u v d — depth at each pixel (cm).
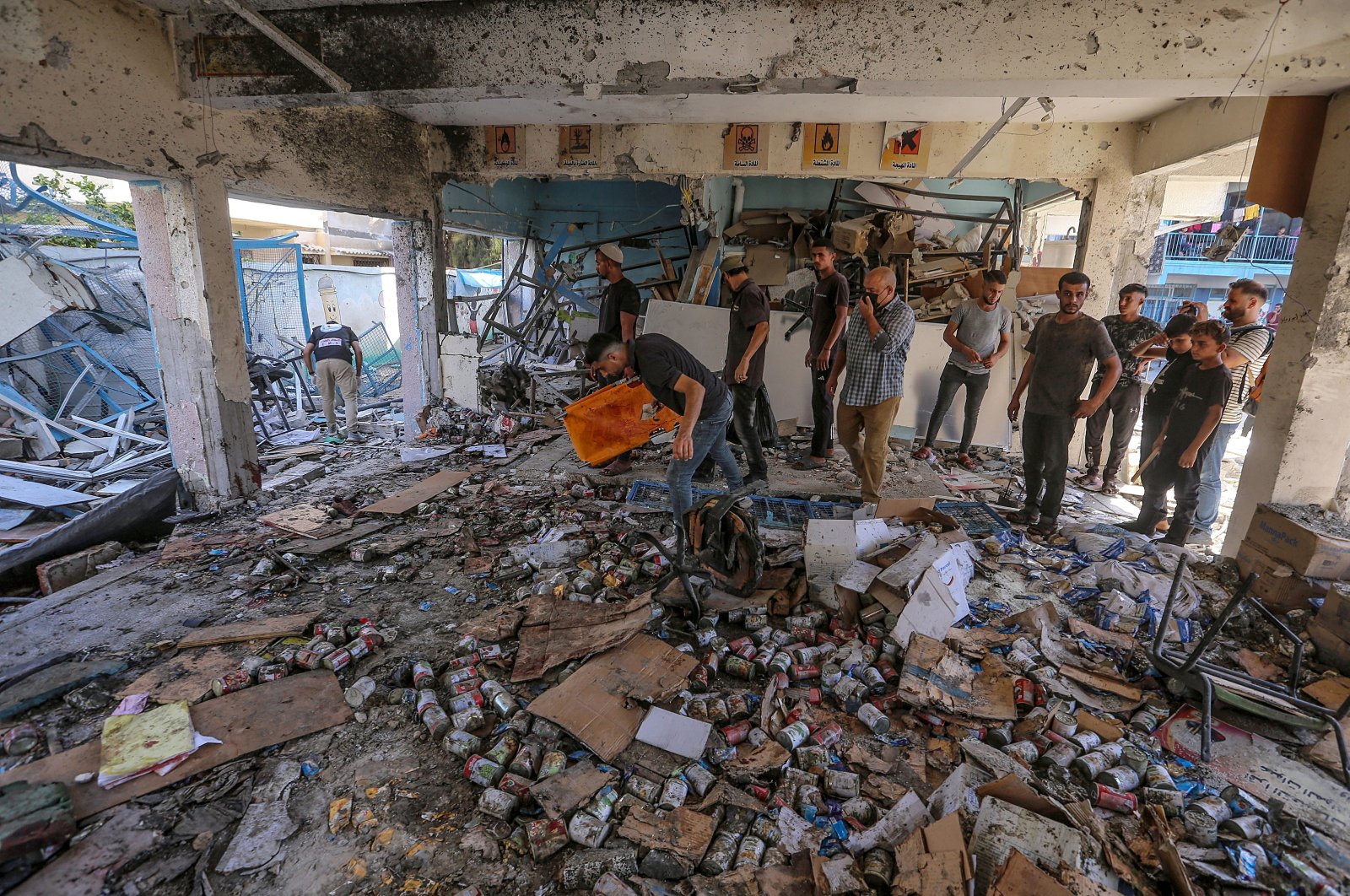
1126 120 581
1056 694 261
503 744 228
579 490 496
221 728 238
